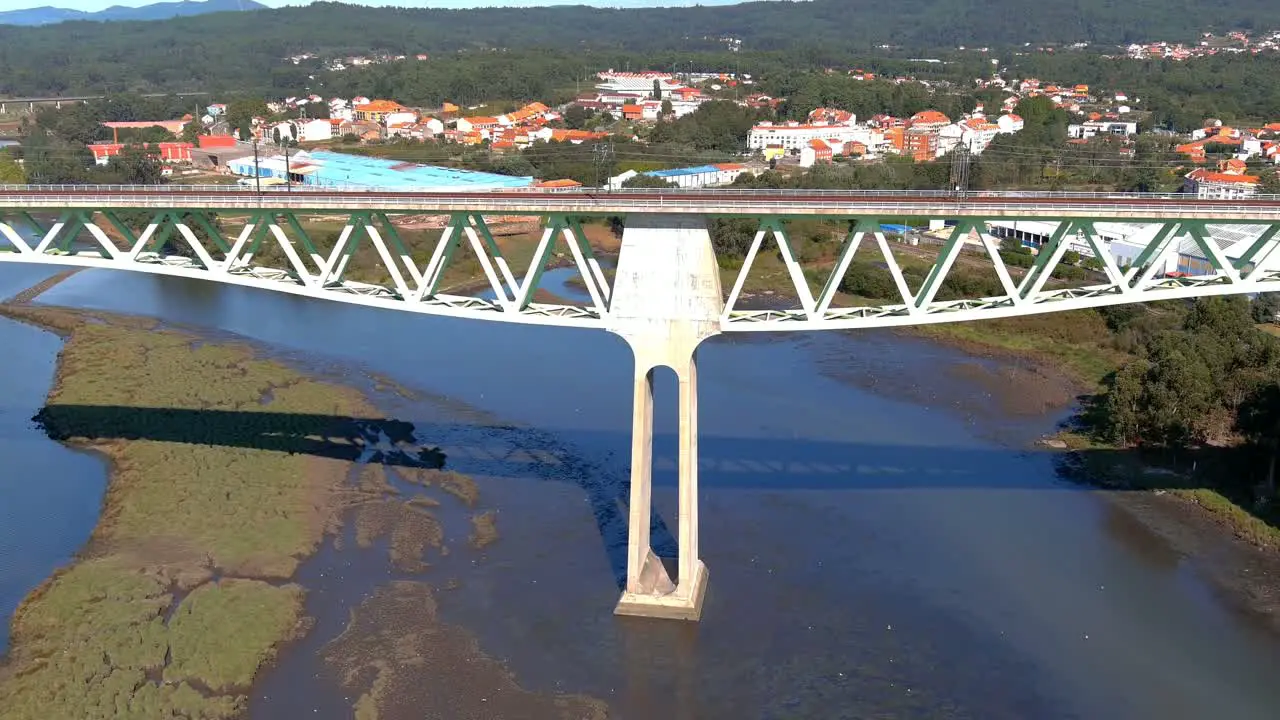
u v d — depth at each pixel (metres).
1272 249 61.91
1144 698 57.16
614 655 60.75
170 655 58.84
